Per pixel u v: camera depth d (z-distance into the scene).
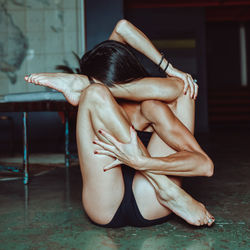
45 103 2.41
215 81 14.10
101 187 1.18
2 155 4.56
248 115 11.58
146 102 1.26
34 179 2.56
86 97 1.14
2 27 5.61
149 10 9.32
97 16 6.19
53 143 5.46
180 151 1.23
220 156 3.68
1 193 2.06
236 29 13.94
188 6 9.31
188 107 1.33
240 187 2.07
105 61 1.23
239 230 1.26
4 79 5.62
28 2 5.62
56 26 5.66
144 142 1.35
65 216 1.50
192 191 1.97
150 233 1.23
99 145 1.14
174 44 9.48
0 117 4.61
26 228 1.34
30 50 5.66
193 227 1.29
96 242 1.16
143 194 1.22
